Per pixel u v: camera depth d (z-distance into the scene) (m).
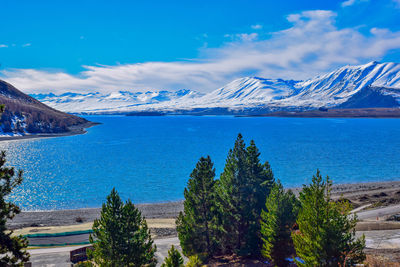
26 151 162.00
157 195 79.75
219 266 34.91
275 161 127.19
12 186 17.97
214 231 38.19
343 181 91.44
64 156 146.12
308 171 106.44
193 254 36.84
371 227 46.53
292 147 173.88
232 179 38.31
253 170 39.81
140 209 67.88
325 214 22.52
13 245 17.75
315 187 23.42
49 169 114.56
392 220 50.22
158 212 65.56
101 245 27.06
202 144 196.38
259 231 37.09
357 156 140.00
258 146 178.62
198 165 38.25
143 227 29.38
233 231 38.41
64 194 80.31
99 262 27.19
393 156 139.62
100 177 101.00
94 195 79.44
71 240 48.06
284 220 29.95
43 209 68.00
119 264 26.77
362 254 23.00
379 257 32.47
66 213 64.56
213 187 37.84
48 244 46.38
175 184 91.62
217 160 132.75
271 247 30.25
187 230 37.12
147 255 28.80
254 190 38.59
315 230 22.50
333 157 137.50
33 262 39.00
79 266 28.61
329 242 22.06
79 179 98.00
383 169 109.31
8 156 144.62
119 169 114.88
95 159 137.75
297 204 35.09
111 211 27.20
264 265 34.09
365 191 76.75
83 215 63.12
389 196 69.25
